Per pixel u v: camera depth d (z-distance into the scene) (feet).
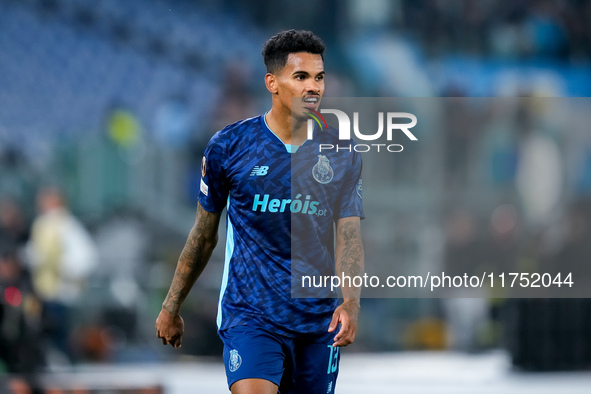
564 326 90.27
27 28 166.30
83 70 164.66
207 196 37.17
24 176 112.47
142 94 164.25
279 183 36.52
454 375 85.87
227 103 145.79
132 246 103.35
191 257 37.99
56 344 90.84
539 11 169.58
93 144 111.34
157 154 112.27
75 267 94.38
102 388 67.00
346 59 156.66
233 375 36.17
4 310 74.13
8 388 67.10
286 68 36.35
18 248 90.63
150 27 173.58
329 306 37.50
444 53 165.48
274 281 36.63
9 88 157.79
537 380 82.43
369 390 76.43
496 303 99.60
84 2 171.32
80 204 109.60
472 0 169.99
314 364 37.60
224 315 37.35
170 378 83.10
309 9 177.58
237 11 181.88
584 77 163.32
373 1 171.94
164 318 38.70
